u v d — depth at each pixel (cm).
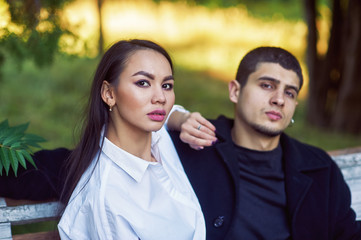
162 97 156
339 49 668
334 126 666
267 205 203
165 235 161
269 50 204
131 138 161
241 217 198
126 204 155
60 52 363
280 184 207
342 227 207
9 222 178
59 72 810
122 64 156
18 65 372
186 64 1050
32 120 592
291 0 1060
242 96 205
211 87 877
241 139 208
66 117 609
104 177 157
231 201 197
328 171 212
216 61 1107
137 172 160
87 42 368
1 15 313
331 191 210
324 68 675
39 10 321
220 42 1268
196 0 681
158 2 886
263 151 206
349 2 620
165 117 160
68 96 711
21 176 176
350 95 646
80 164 165
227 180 201
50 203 183
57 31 338
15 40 339
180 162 200
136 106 154
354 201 240
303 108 763
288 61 201
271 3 1055
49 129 559
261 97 200
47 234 185
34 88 730
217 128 212
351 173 241
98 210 152
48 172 181
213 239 191
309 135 625
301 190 203
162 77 157
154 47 161
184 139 189
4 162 167
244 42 1261
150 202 163
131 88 154
